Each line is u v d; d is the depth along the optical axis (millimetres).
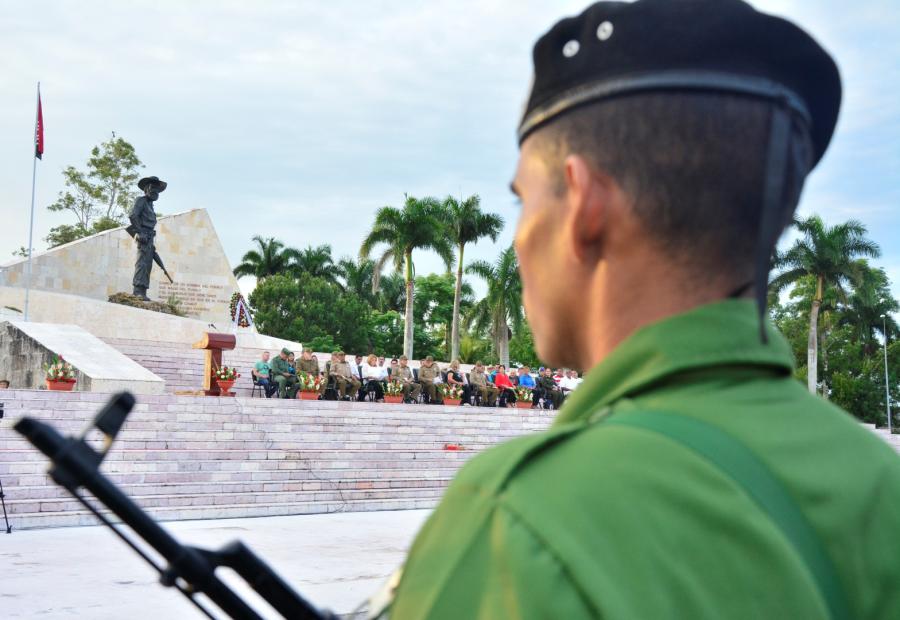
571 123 869
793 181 875
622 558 649
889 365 54000
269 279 55219
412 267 37688
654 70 825
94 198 56344
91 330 31312
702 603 637
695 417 760
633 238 843
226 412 17984
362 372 23500
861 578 742
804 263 36156
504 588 660
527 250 916
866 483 791
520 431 21578
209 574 930
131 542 917
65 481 854
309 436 17750
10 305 30312
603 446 725
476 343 55125
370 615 930
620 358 830
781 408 806
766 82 833
